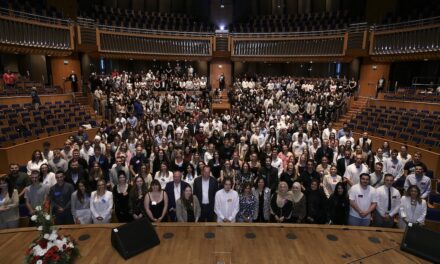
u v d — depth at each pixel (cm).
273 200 521
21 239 425
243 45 2209
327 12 2417
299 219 513
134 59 2216
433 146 991
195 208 500
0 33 1398
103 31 1914
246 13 2605
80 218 495
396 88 1709
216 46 2205
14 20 1459
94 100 1577
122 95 1563
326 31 2028
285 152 732
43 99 1388
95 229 450
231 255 390
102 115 1533
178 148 716
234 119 1201
